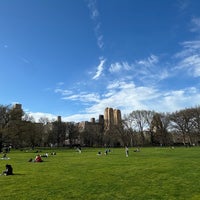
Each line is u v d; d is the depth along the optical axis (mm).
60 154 87812
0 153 98688
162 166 40438
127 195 20516
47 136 194250
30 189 23250
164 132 188000
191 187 22859
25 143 158375
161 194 20531
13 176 31547
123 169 37406
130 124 199000
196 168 36625
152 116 195125
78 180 27906
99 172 34375
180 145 185250
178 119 178250
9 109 124312
